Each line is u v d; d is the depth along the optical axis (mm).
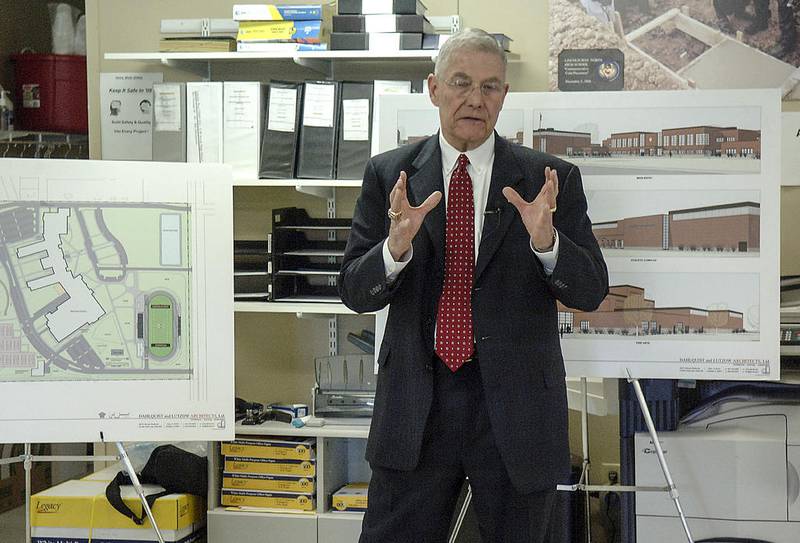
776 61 3670
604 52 3197
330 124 3650
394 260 2291
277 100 3680
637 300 2943
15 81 4938
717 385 3174
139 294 3076
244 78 4039
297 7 3654
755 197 2906
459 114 2381
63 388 3037
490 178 2447
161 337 3074
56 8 4988
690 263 2928
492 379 2352
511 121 2996
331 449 3709
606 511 3926
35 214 3053
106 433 3045
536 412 2377
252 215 4094
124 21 4070
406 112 3057
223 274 3102
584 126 2969
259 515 3613
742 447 3129
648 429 2941
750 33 3678
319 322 4031
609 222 2957
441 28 3783
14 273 3041
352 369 3744
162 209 3094
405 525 2432
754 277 2910
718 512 3143
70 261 3057
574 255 2299
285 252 3750
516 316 2391
